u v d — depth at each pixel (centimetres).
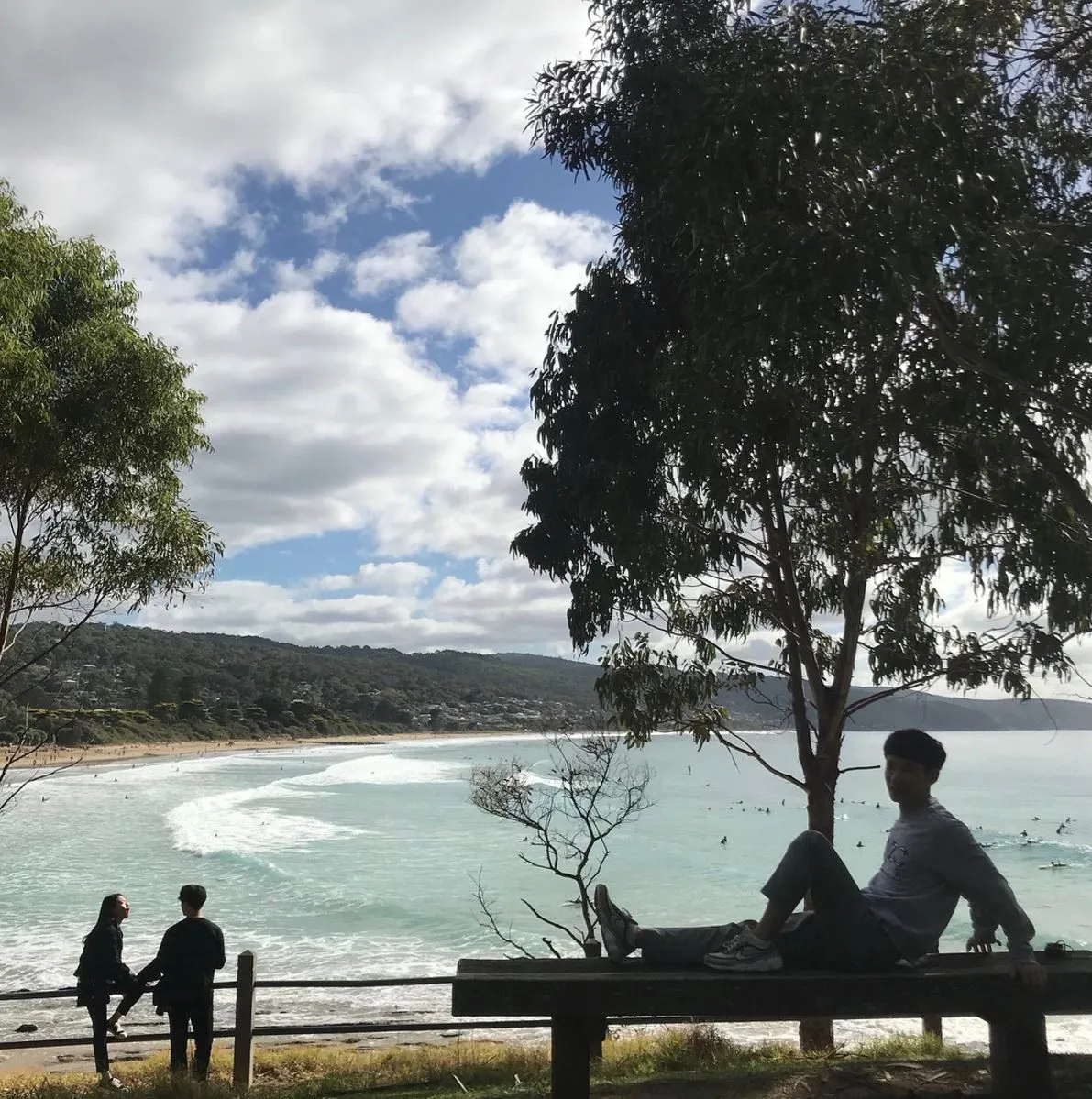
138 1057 1134
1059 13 548
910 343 596
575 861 3112
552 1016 343
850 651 751
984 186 511
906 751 357
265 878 2791
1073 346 532
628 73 737
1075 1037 1075
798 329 529
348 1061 978
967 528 745
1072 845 3438
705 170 523
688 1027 1041
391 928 2138
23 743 1032
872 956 340
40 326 884
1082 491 580
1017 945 334
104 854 3312
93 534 947
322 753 12081
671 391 637
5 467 844
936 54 513
